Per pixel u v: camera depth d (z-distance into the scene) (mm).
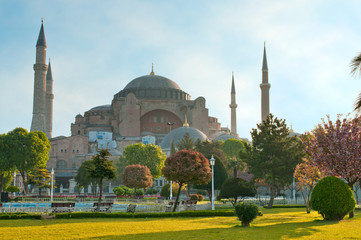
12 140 76438
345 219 25531
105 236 17750
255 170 49062
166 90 151250
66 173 113688
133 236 17781
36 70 117812
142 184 61969
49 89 142000
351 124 28281
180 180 34719
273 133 49656
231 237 17453
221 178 57062
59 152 119312
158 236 17828
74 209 34656
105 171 35969
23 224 22578
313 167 31828
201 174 34344
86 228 20547
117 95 158125
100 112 146875
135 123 130875
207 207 43656
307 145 30344
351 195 24578
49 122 139625
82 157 116188
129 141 126125
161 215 29391
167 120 142375
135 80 158750
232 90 151125
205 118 136375
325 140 28422
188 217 29312
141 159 90562
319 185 25062
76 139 120938
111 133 125438
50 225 21984
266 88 122438
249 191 46688
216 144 90125
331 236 17516
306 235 17953
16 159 76125
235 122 149000
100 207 36906
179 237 17469
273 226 21984
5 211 33281
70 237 17344
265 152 48750
